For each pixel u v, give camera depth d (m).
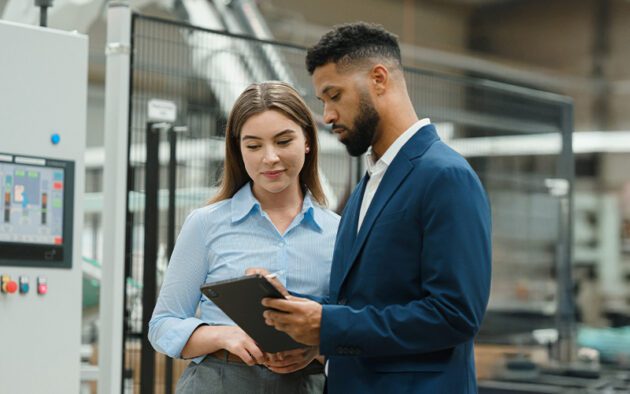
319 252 2.35
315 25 9.94
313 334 2.01
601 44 11.29
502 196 4.61
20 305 2.84
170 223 3.45
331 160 3.87
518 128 4.62
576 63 11.37
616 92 11.37
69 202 2.95
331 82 2.13
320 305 2.01
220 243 2.32
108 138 3.30
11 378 2.82
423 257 2.03
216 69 3.62
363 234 2.10
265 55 3.77
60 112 2.95
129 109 3.31
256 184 2.35
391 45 2.17
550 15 11.39
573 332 4.83
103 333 3.25
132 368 3.30
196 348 2.25
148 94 3.42
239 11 5.16
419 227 2.04
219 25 5.12
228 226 2.33
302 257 2.33
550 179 4.78
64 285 2.93
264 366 2.27
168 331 2.27
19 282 2.84
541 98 4.65
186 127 3.50
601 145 11.35
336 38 2.12
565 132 4.79
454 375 2.06
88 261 3.84
